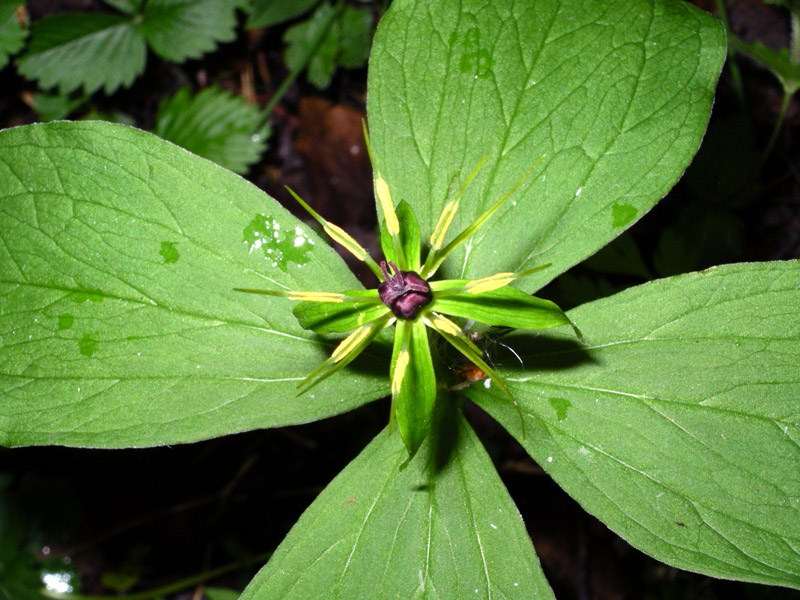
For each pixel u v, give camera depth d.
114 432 0.17
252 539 0.30
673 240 0.28
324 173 0.34
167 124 0.32
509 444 0.30
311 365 0.18
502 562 0.16
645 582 0.28
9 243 0.17
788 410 0.16
